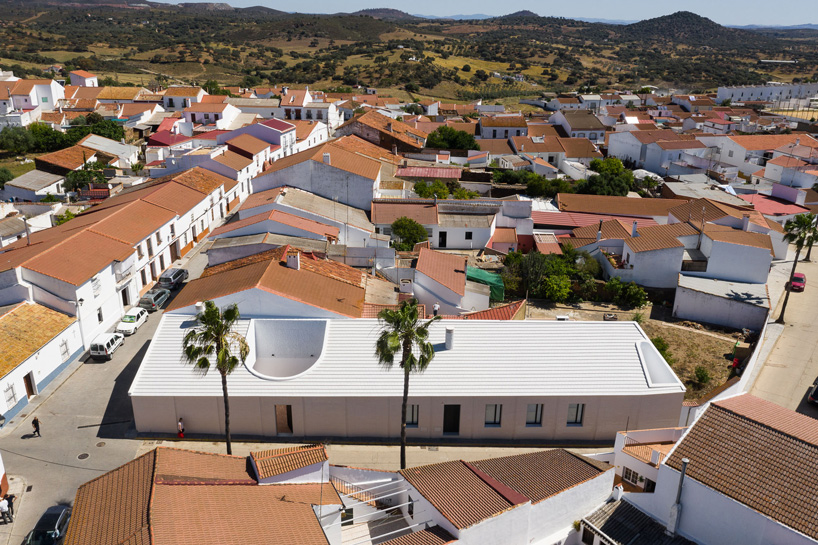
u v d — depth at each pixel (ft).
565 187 311.88
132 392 131.13
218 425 135.13
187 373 134.41
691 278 204.85
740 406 104.78
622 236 225.97
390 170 292.40
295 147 364.99
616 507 100.17
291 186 245.04
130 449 130.52
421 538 88.63
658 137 400.88
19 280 158.81
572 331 144.36
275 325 144.77
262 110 443.32
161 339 141.28
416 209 239.50
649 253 207.72
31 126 408.87
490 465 110.42
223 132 338.75
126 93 501.97
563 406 134.92
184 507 86.12
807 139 394.11
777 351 175.11
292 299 146.00
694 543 91.66
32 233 223.51
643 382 135.13
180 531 80.84
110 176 323.98
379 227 231.71
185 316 146.20
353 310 152.76
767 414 102.58
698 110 608.60
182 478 92.73
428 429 135.85
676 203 276.41
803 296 214.28
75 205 272.51
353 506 102.89
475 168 343.67
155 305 190.70
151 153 342.64
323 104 447.42
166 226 221.46
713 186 313.53
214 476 96.53
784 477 87.92
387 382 133.28
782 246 249.96
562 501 98.12
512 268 209.46
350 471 108.88
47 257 168.45
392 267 188.14
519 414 135.23
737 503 86.28
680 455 95.45
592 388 133.80
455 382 133.69
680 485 92.12
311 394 131.34
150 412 133.69
